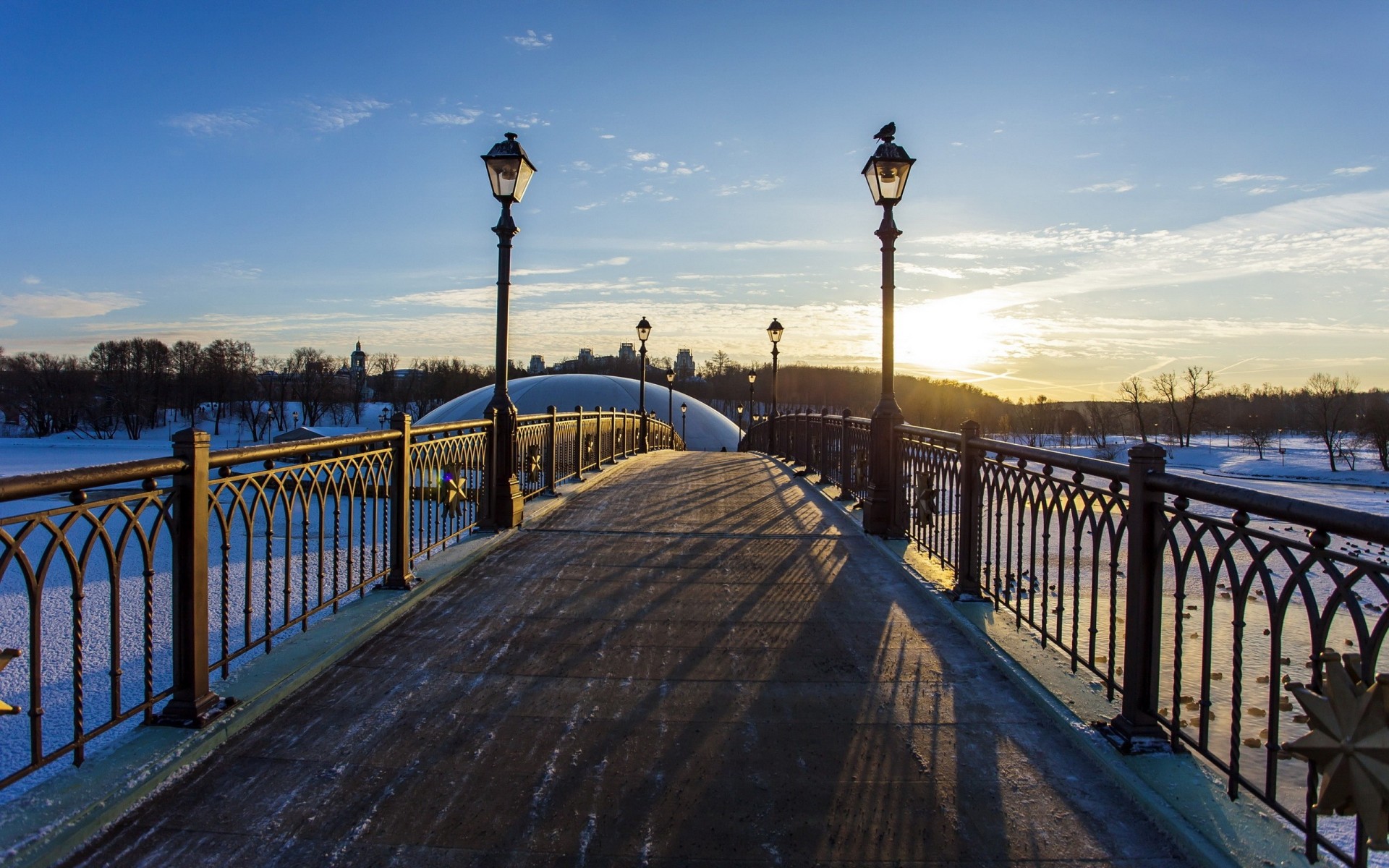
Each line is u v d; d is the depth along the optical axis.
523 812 2.92
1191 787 3.01
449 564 6.49
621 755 3.37
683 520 9.04
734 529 8.52
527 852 2.68
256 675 4.04
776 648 4.73
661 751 3.41
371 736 3.53
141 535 3.30
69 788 2.90
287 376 113.44
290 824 2.83
